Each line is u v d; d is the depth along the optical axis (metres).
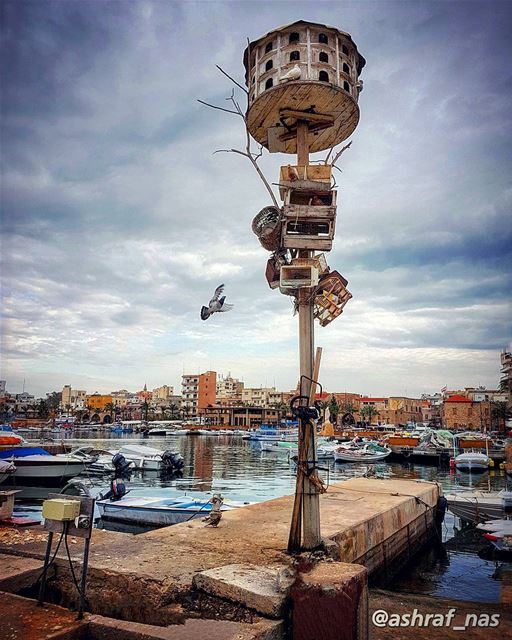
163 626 4.37
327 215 6.80
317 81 6.73
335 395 137.25
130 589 5.21
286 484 27.44
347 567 5.18
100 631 4.33
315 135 8.09
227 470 36.00
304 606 4.50
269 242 7.16
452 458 40.34
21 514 17.50
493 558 12.80
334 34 7.02
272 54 7.07
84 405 160.25
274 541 7.15
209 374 142.00
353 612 4.61
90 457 27.34
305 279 6.60
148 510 14.84
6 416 87.25
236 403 138.88
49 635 4.09
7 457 25.89
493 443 49.06
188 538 7.30
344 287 7.25
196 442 77.81
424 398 162.12
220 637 4.05
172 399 163.50
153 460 33.22
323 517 9.70
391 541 10.85
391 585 10.30
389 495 13.06
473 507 15.61
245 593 4.64
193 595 5.00
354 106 7.21
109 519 15.35
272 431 82.75
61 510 4.79
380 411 129.62
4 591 5.16
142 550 6.40
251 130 7.93
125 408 152.88
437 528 15.25
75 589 5.58
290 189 6.86
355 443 60.12
